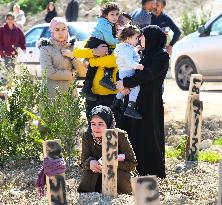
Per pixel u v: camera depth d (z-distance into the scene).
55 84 23.77
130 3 75.56
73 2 69.69
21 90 24.12
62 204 15.08
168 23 31.45
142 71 20.16
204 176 21.47
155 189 12.98
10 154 23.34
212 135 28.94
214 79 42.16
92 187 18.77
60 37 23.64
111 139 17.47
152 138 20.70
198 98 23.44
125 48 20.47
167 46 31.92
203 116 30.56
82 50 22.86
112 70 22.84
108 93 22.83
